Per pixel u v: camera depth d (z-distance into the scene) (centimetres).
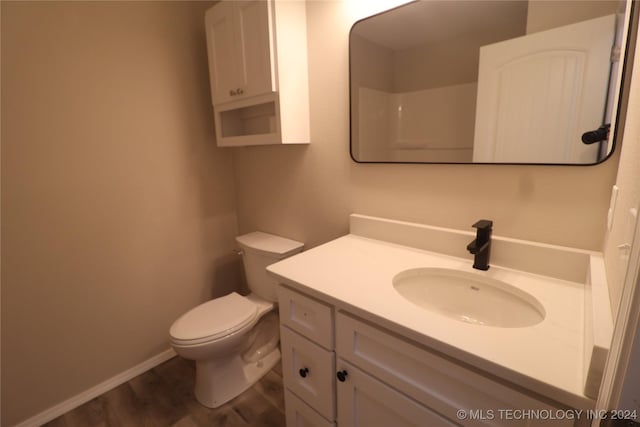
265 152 187
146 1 165
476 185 110
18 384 143
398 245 130
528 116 96
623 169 68
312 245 173
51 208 145
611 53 81
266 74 141
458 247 114
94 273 161
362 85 133
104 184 159
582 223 92
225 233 216
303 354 107
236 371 166
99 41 151
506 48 97
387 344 79
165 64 175
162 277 187
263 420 149
